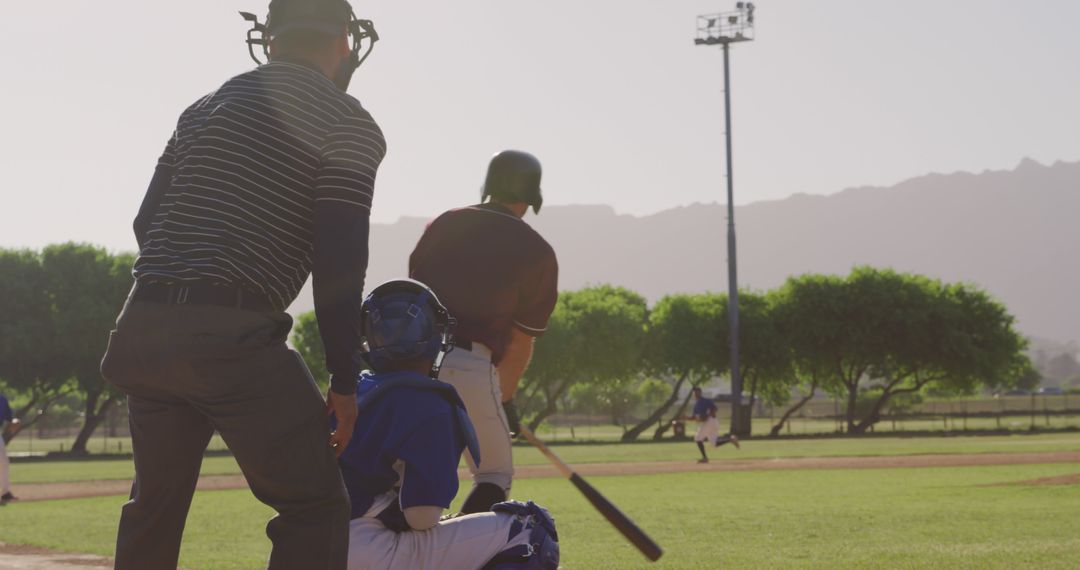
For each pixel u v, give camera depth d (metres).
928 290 59.78
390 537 3.56
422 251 4.82
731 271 52.59
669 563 6.70
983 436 44.97
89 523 10.88
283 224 2.92
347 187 2.89
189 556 7.57
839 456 26.66
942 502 11.87
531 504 3.84
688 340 60.22
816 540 8.08
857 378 60.72
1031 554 6.89
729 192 52.56
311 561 3.00
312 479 2.97
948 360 59.56
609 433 68.25
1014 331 60.66
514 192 4.85
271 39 3.13
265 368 2.86
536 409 77.94
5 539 9.02
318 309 2.87
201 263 2.82
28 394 55.00
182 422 3.00
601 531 9.05
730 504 11.98
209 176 2.91
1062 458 23.03
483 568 3.65
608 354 58.22
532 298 4.78
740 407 52.28
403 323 3.61
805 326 59.78
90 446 59.91
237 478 21.02
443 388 3.59
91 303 51.06
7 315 51.12
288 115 2.93
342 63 3.25
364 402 3.54
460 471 19.48
